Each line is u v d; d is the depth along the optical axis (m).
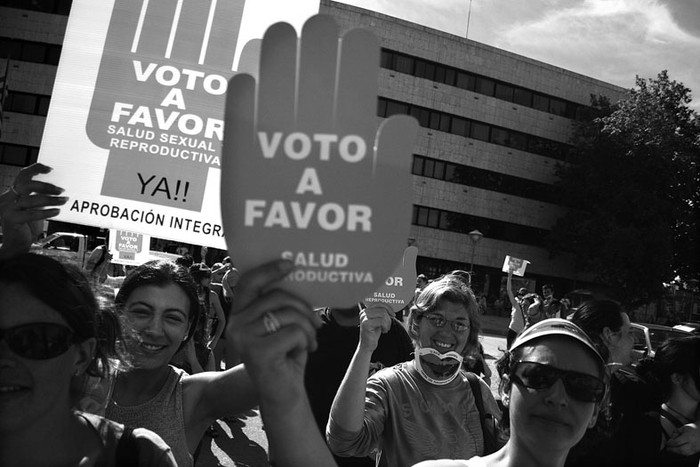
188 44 2.48
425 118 34.09
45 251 1.36
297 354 0.86
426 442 2.14
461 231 34.75
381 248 0.86
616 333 2.86
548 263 36.38
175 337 1.97
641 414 2.28
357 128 0.85
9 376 1.08
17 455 1.10
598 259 30.06
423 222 34.03
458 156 34.56
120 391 1.91
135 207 2.39
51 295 1.10
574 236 33.09
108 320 1.40
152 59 2.44
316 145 0.84
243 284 0.84
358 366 2.04
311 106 0.84
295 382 0.85
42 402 1.10
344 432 2.03
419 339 2.31
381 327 2.09
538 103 36.34
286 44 0.83
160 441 1.23
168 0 2.47
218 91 2.49
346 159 0.85
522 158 35.91
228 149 0.83
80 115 2.37
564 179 34.47
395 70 33.44
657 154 27.95
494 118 35.28
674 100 28.44
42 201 1.58
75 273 1.20
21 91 29.62
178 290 2.00
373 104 0.85
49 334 1.09
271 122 0.84
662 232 27.28
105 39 2.41
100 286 1.43
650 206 28.03
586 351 1.41
